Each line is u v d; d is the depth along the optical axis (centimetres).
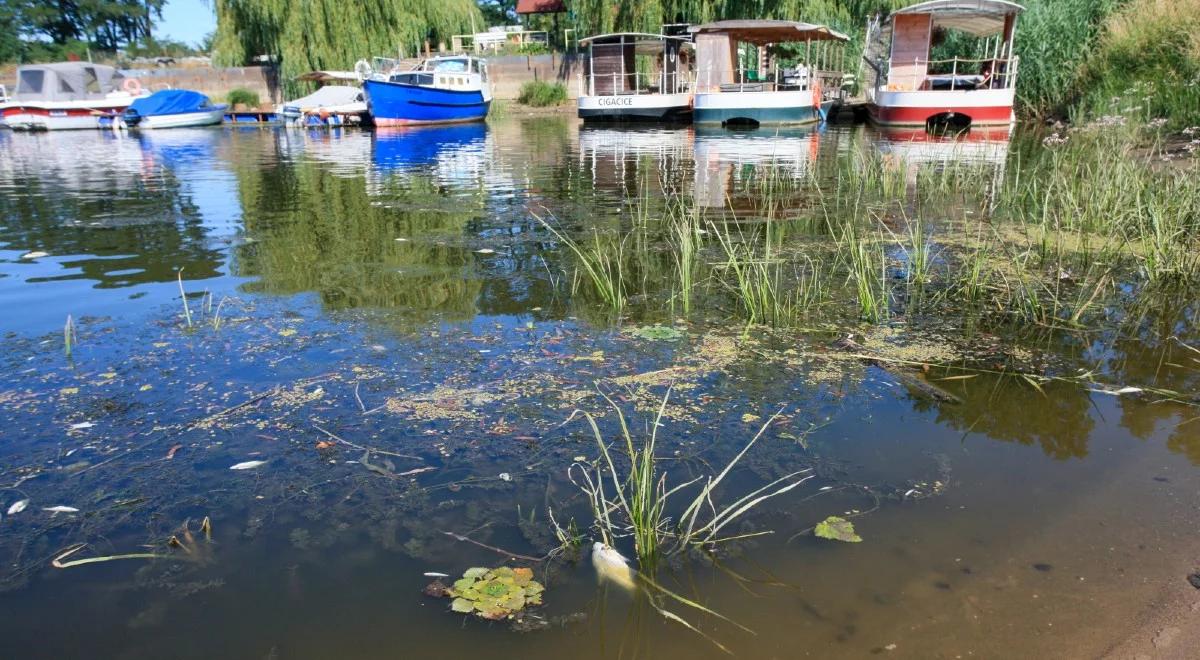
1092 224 507
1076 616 158
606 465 221
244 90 2400
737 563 179
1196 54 961
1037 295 373
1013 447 228
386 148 1276
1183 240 455
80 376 283
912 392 267
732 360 297
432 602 167
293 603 167
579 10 2195
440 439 236
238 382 277
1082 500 199
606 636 157
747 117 1590
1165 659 146
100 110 1964
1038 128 1307
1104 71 1185
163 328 335
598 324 340
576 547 186
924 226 533
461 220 589
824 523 191
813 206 623
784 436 237
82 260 465
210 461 224
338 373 285
